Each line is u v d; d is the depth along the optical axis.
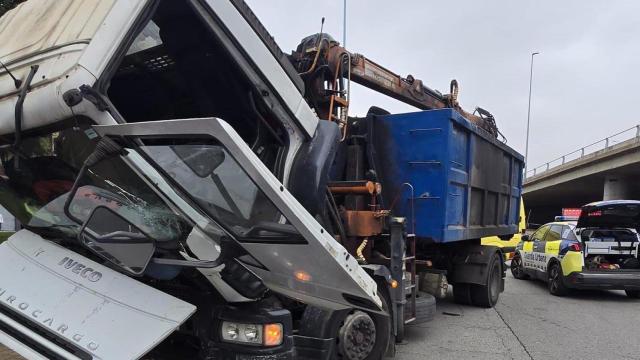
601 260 10.70
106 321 2.85
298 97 3.79
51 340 2.82
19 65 2.94
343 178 6.52
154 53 3.62
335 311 4.38
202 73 3.74
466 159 7.41
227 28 3.21
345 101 6.36
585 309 9.30
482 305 9.06
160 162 2.75
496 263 9.33
